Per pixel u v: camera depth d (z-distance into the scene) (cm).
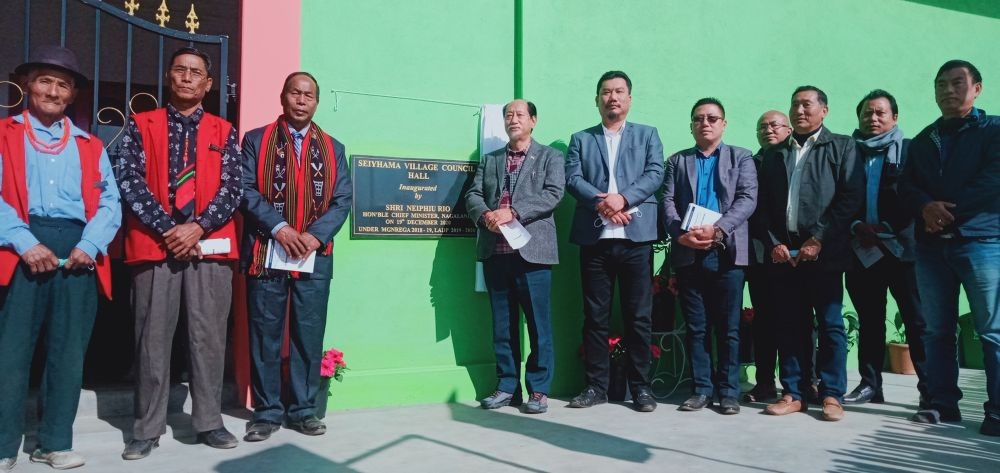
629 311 454
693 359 453
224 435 351
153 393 338
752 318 504
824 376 431
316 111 450
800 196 436
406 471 311
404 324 468
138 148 349
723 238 435
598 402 455
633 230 446
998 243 379
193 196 352
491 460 327
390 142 468
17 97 617
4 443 310
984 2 669
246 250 380
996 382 378
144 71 648
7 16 616
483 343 489
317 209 387
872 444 360
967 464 324
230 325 458
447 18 486
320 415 405
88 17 635
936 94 406
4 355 308
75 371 322
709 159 464
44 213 315
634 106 531
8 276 304
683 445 356
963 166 391
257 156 383
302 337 384
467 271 486
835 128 602
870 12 620
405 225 466
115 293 439
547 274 449
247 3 429
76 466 315
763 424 403
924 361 450
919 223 408
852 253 450
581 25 515
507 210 431
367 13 464
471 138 491
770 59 580
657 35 541
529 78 497
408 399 457
